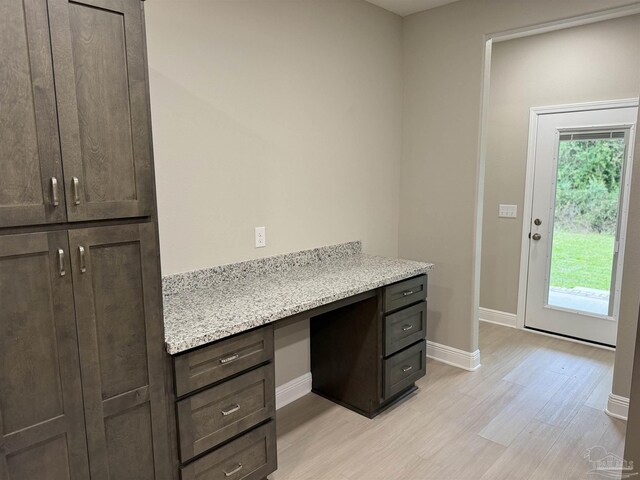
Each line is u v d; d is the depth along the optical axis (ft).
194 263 7.64
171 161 7.14
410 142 11.56
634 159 8.04
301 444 8.11
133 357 5.10
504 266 14.02
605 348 12.35
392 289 8.74
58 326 4.52
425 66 11.03
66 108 4.35
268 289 7.66
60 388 4.61
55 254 4.43
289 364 9.59
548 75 12.59
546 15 9.10
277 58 8.51
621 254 11.91
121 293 4.94
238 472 6.31
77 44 4.37
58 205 4.39
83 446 4.84
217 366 5.86
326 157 9.77
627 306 8.59
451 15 10.41
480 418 8.92
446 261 11.22
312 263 9.73
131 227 4.94
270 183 8.70
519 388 10.14
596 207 12.21
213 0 7.41
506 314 14.15
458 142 10.66
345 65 9.90
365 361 8.94
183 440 5.61
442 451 7.88
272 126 8.59
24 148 4.16
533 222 13.32
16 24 4.01
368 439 8.25
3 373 4.26
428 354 11.88
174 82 7.05
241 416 6.23
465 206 10.72
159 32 6.79
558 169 12.75
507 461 7.57
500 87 13.47
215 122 7.66
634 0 8.16
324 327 9.59
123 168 4.81
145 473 5.39
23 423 4.42
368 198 10.98
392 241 11.94
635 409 4.13
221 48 7.60
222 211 7.95
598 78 11.80
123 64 4.70
